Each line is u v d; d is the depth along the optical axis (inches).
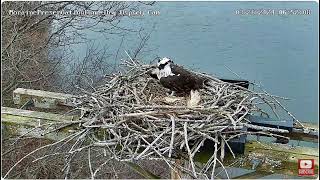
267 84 611.5
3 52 515.8
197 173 237.9
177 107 261.6
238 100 286.4
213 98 289.6
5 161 484.7
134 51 639.8
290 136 292.5
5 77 525.7
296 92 601.3
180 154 248.1
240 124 252.5
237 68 636.1
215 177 270.4
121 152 235.3
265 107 392.2
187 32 693.3
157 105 270.4
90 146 243.1
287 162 248.2
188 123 248.1
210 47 674.2
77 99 300.5
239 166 254.5
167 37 685.3
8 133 313.1
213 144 252.2
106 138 265.3
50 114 305.4
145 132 247.0
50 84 565.9
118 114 256.8
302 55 666.8
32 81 515.8
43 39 585.0
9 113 305.0
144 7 689.0
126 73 316.8
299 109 578.6
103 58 608.4
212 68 625.3
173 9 718.5
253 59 655.8
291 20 712.4
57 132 285.6
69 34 695.7
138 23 687.1
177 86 297.6
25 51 542.0
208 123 247.9
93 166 486.0
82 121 269.3
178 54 642.8
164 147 237.9
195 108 260.4
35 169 481.4
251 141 262.4
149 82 316.5
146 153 235.8
